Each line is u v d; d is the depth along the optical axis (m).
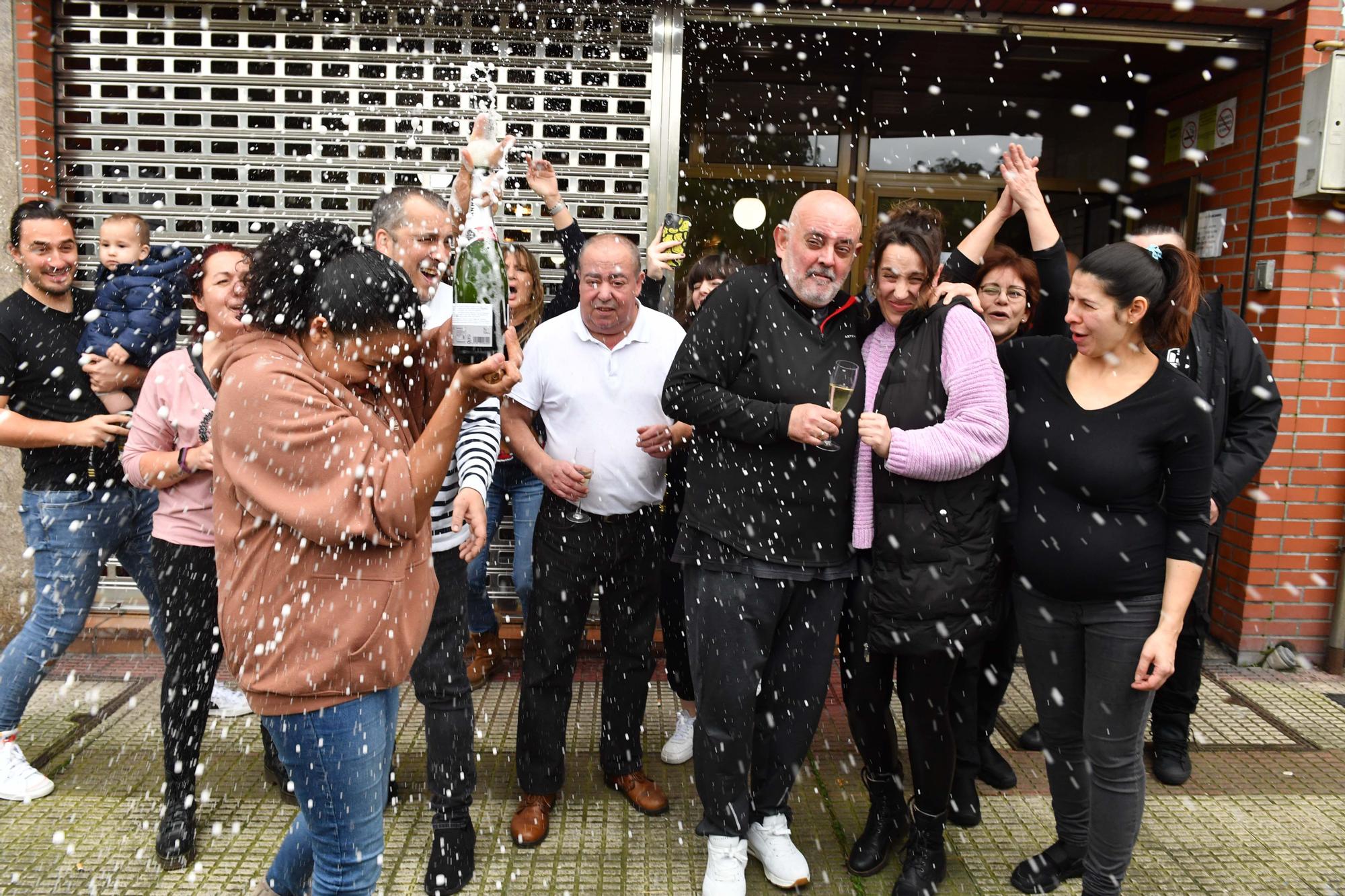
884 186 5.75
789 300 2.68
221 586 1.88
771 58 5.55
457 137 4.41
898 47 5.36
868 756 2.92
